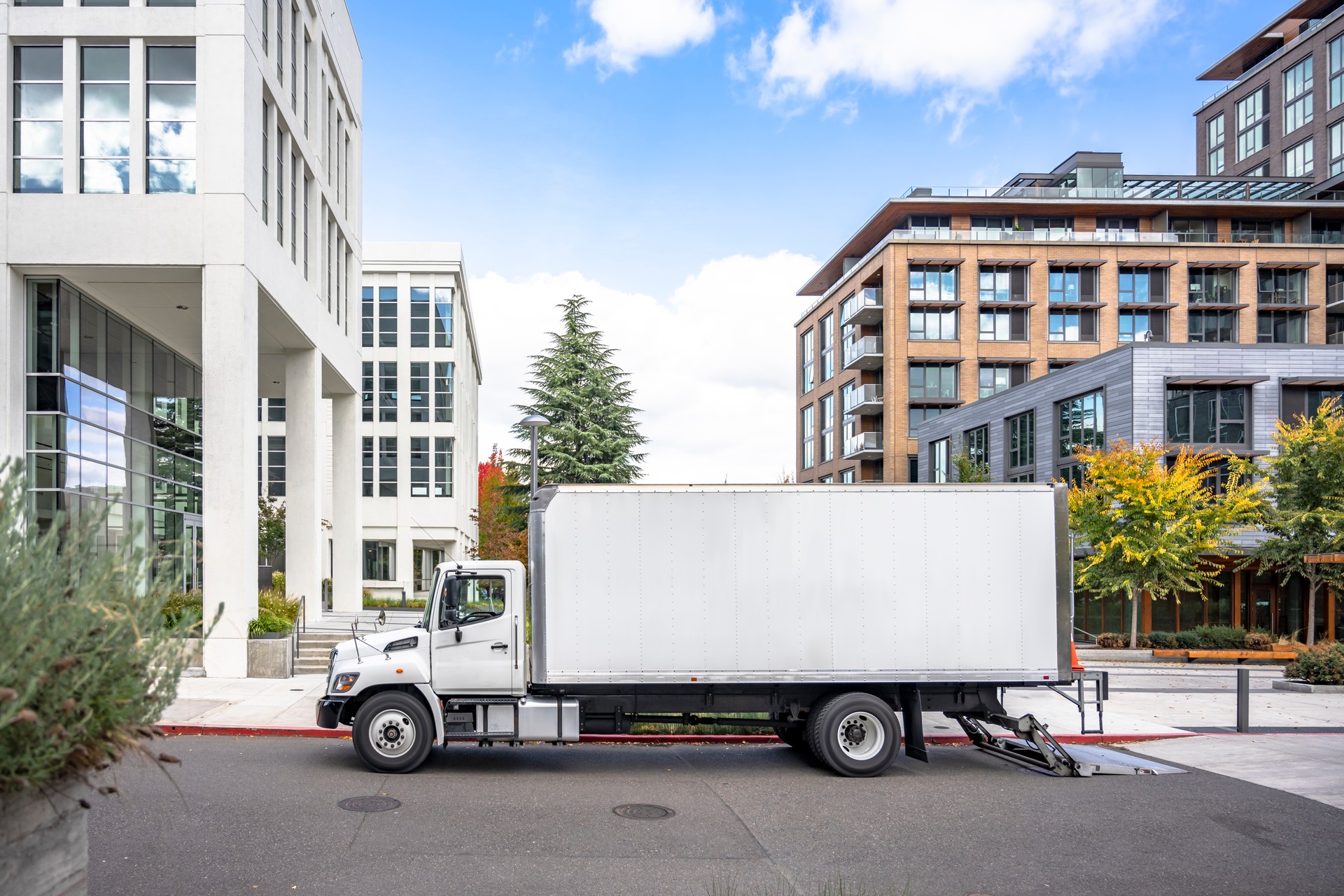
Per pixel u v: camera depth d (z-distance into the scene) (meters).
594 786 9.80
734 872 6.99
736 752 12.10
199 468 28.30
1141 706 16.48
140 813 8.20
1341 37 72.00
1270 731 14.17
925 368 56.91
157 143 18.91
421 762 10.23
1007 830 8.31
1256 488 29.50
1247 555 31.48
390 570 55.47
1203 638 28.56
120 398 22.62
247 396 18.70
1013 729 10.95
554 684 10.41
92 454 21.03
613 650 10.44
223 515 18.30
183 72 19.11
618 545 10.52
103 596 3.83
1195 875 7.11
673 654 10.48
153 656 4.03
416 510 55.25
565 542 10.51
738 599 10.57
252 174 19.28
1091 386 36.25
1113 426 34.81
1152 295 57.97
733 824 8.35
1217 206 60.31
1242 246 57.66
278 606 20.20
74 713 3.54
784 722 10.96
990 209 60.78
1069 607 10.78
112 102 18.92
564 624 10.43
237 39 18.81
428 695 10.33
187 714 13.78
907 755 11.53
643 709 10.80
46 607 3.62
